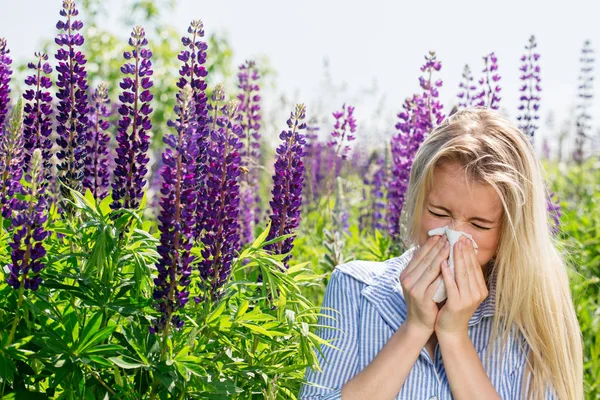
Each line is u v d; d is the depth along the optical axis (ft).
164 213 8.20
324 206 17.46
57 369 7.90
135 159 9.61
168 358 8.09
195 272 9.59
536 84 16.55
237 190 8.73
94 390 8.56
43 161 10.43
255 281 10.00
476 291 8.09
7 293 8.41
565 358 8.91
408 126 16.02
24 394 8.14
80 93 10.34
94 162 10.74
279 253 9.89
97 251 8.31
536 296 8.65
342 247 16.10
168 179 8.23
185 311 8.77
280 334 8.69
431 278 8.13
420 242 8.46
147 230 9.70
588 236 21.74
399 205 16.01
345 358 8.82
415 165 8.63
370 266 9.36
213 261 8.70
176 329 8.54
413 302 8.20
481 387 8.21
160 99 29.68
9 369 7.78
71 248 9.41
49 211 10.41
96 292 8.46
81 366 8.26
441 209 8.08
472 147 7.91
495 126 8.29
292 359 9.74
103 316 8.64
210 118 9.51
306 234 18.54
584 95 28.53
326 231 15.97
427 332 8.25
